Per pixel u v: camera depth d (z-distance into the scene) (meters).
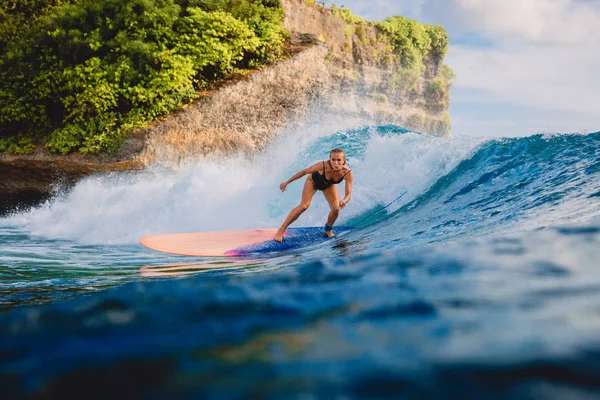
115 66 12.13
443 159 7.14
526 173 5.64
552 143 6.05
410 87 32.62
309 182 5.74
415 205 6.52
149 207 8.82
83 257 5.53
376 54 29.59
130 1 12.55
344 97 27.06
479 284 1.71
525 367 1.01
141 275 4.09
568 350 1.07
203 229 7.64
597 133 5.79
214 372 1.12
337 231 6.09
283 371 1.09
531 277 1.73
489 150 6.66
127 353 1.29
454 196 6.08
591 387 0.91
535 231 2.59
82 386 1.11
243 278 2.23
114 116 12.15
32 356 1.33
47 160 12.09
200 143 12.66
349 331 1.34
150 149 11.84
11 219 10.27
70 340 1.45
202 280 2.24
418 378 1.00
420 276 1.95
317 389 0.99
